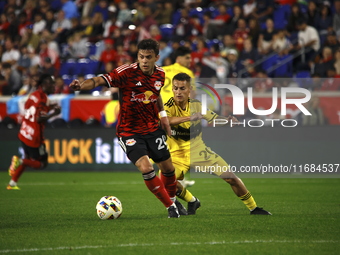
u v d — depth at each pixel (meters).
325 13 69.44
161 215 26.33
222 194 37.22
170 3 80.75
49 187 42.44
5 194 37.50
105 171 56.75
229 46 67.25
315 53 65.31
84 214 27.03
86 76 72.94
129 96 23.55
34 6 89.50
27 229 22.00
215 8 81.94
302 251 17.50
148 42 22.95
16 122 61.69
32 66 70.12
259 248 17.92
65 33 81.00
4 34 84.00
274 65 64.94
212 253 17.14
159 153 24.12
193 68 64.94
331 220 24.38
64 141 57.69
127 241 19.14
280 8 74.38
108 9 83.56
